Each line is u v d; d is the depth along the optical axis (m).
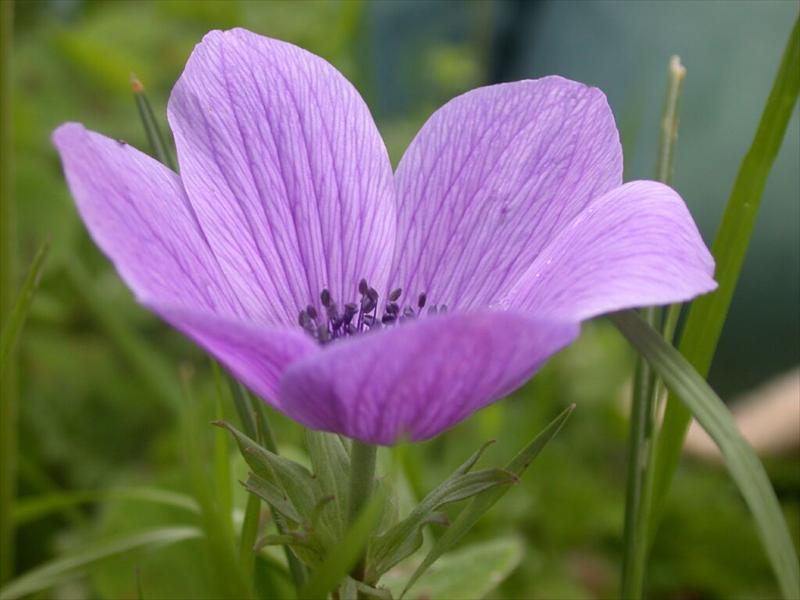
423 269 0.10
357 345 0.07
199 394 0.20
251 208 0.10
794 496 0.21
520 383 0.08
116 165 0.08
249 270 0.10
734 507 0.20
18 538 0.18
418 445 0.18
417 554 0.13
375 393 0.07
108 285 0.22
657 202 0.08
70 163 0.08
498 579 0.12
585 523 0.19
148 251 0.08
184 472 0.15
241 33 0.10
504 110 0.10
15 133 0.23
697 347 0.11
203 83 0.10
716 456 0.20
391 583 0.12
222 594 0.09
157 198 0.09
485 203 0.10
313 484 0.09
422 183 0.11
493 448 0.19
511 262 0.10
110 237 0.07
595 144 0.10
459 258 0.10
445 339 0.07
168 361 0.22
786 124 0.11
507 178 0.10
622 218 0.09
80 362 0.21
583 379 0.22
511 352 0.07
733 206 0.11
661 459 0.11
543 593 0.18
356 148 0.10
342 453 0.09
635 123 0.18
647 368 0.11
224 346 0.08
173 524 0.15
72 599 0.17
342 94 0.10
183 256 0.09
